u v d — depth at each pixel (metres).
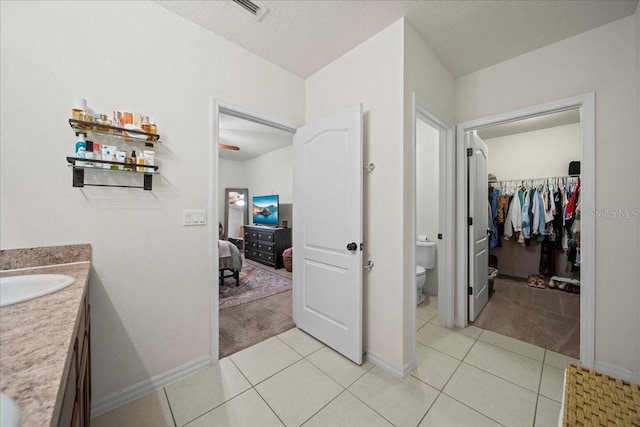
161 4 1.51
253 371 1.71
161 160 1.54
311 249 2.14
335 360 1.83
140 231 1.48
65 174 1.25
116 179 1.39
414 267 1.74
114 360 1.40
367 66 1.83
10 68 1.12
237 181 6.77
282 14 1.60
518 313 2.62
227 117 3.49
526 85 1.96
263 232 5.10
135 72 1.44
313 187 2.10
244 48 1.93
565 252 3.57
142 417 1.33
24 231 1.16
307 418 1.33
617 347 1.61
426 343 2.05
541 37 1.79
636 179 1.54
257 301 3.04
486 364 1.77
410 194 1.69
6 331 0.61
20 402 0.38
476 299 2.48
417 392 1.51
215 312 1.78
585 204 1.71
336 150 1.90
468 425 1.29
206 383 1.59
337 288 1.91
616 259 1.61
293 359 1.85
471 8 1.55
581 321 1.73
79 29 1.28
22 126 1.15
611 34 1.63
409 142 1.67
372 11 1.57
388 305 1.70
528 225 3.75
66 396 0.67
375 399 1.46
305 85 2.38
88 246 1.31
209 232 1.75
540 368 1.73
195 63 1.68
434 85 1.97
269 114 2.10
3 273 1.09
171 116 1.58
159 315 1.55
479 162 2.61
